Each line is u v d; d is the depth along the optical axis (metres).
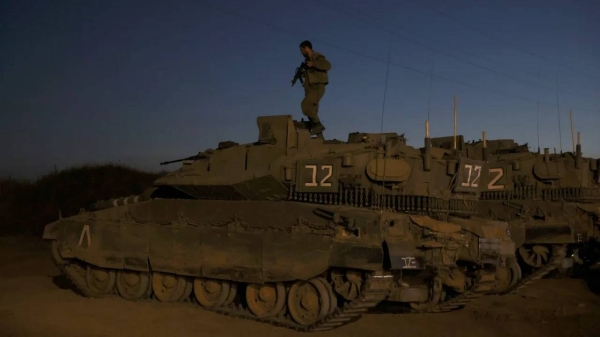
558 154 24.53
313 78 15.85
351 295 12.07
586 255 23.95
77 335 11.84
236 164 15.17
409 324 13.46
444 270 13.25
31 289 18.02
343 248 11.81
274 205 13.43
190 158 16.81
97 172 43.84
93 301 15.60
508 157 24.02
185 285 15.16
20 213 39.34
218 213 14.40
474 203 15.72
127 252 15.69
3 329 12.36
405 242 12.06
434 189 14.31
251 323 12.94
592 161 24.03
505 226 14.92
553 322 14.08
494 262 14.02
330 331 12.36
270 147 14.76
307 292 12.64
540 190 23.41
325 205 13.02
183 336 11.74
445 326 13.35
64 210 39.56
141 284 15.73
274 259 12.80
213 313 13.91
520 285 18.88
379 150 13.49
